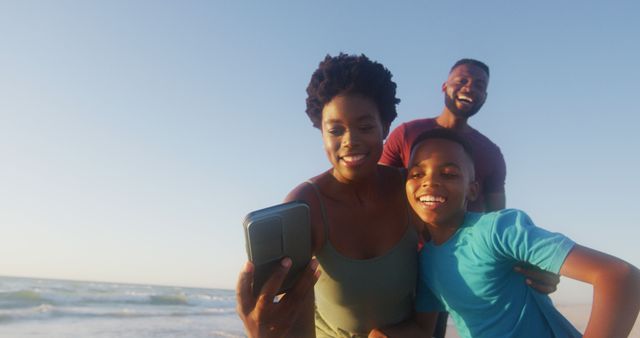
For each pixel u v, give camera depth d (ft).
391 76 3.16
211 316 30.30
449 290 3.03
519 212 2.83
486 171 4.90
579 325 17.07
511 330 2.80
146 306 33.68
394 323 3.40
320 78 3.05
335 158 3.04
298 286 2.84
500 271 2.83
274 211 2.66
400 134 5.05
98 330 22.33
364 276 3.16
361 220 3.20
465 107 4.97
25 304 29.32
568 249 2.50
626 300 2.27
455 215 3.06
